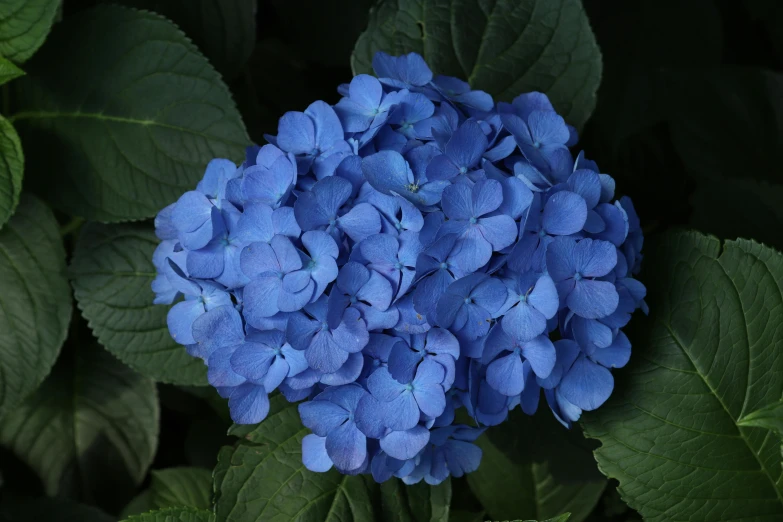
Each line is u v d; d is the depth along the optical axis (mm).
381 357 766
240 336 775
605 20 1009
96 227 887
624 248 794
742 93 978
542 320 753
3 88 877
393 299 755
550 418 885
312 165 780
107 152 876
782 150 971
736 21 1068
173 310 798
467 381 774
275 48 1010
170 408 979
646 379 828
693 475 826
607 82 1000
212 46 922
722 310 828
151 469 976
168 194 876
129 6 907
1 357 888
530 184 766
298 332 754
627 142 1018
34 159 875
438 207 763
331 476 832
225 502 821
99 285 884
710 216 935
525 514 920
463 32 876
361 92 794
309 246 753
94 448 953
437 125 782
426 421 770
